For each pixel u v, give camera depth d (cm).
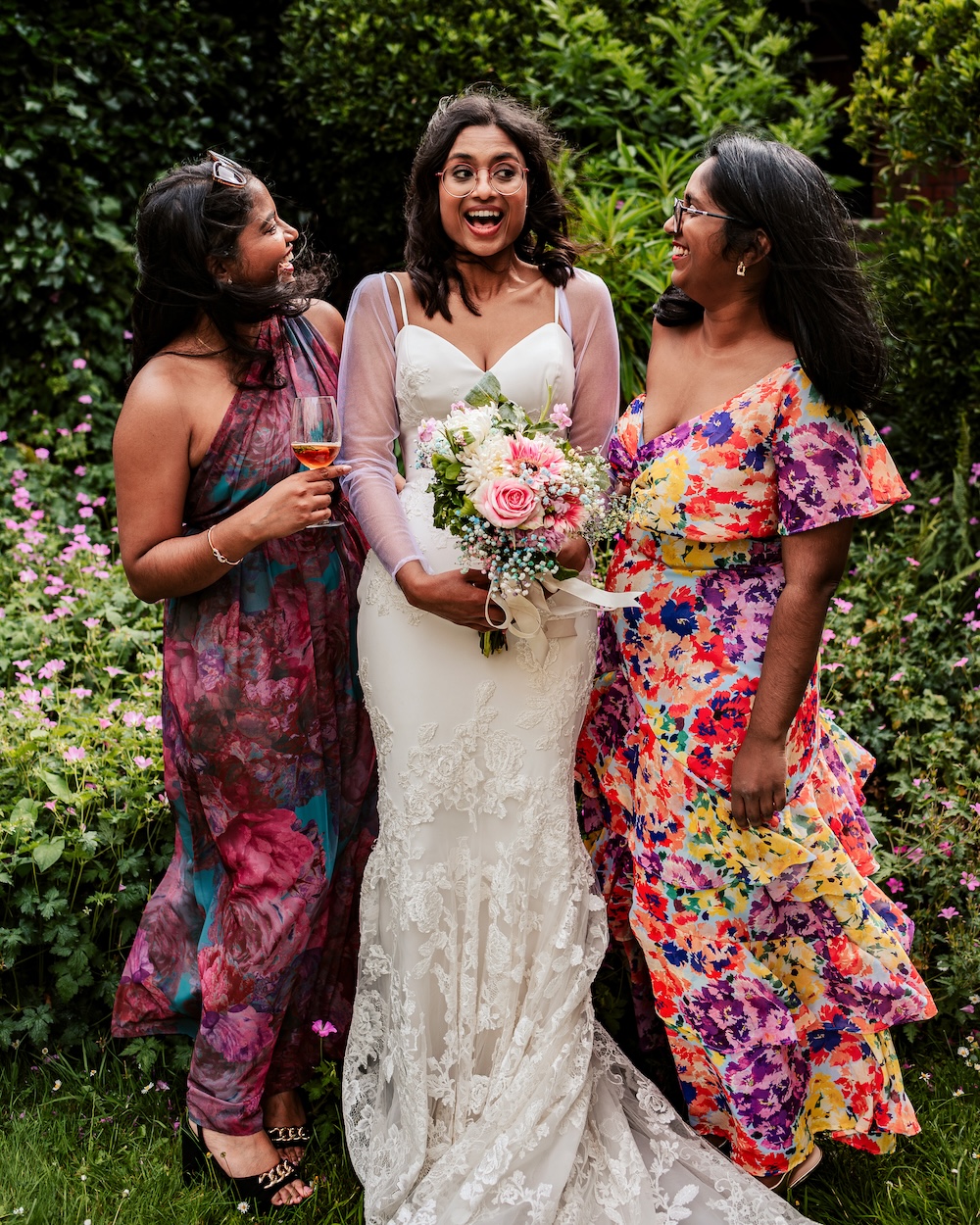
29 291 534
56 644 399
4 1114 282
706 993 254
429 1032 263
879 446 238
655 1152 255
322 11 564
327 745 274
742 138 235
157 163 575
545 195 262
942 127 464
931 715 361
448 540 254
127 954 306
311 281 267
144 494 254
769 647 239
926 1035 309
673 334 257
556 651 257
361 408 259
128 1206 253
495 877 262
